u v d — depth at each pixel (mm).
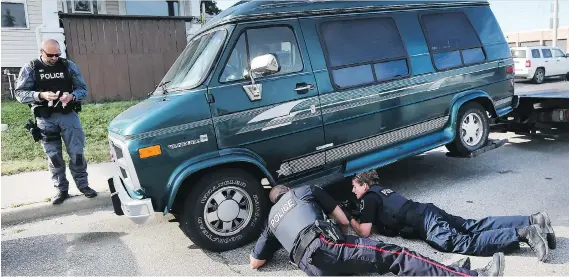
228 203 4133
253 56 4363
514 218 3807
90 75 14555
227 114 4152
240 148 4227
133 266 4000
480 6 6449
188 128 3992
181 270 3875
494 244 3621
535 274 3391
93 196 5645
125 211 4000
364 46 5102
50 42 5074
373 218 4031
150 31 15312
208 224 4074
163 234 4695
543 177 5781
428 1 5855
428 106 5629
